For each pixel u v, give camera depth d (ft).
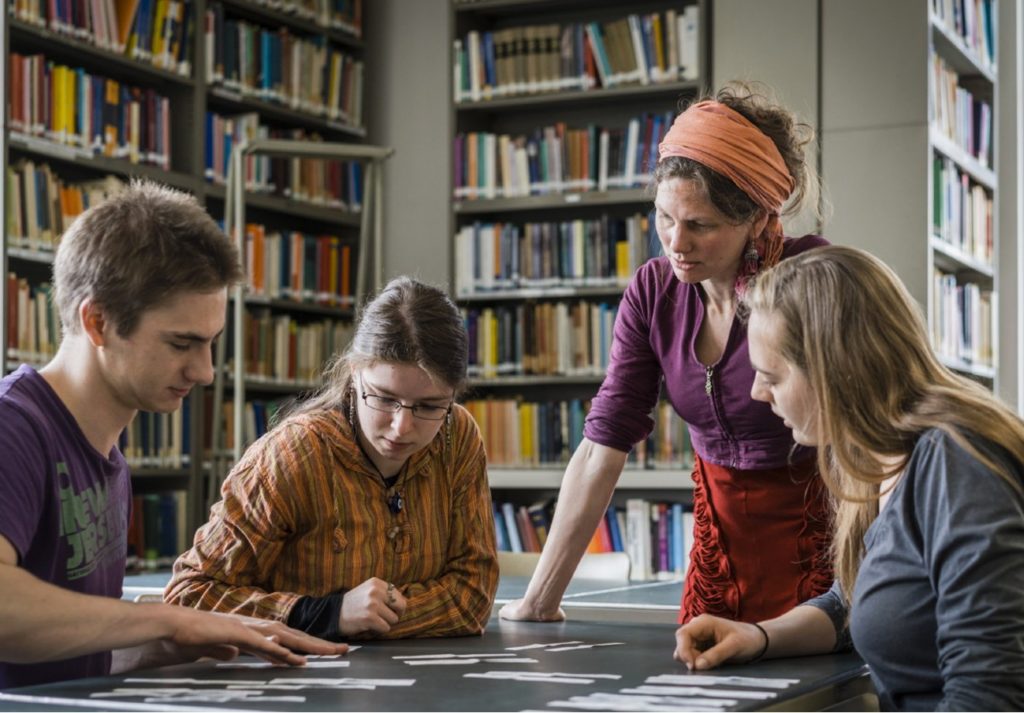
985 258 18.30
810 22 16.15
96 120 15.67
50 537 4.98
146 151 16.46
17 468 4.72
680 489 17.78
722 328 6.60
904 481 4.50
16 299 14.49
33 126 14.83
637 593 9.04
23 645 4.49
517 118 19.34
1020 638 4.10
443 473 6.36
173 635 4.76
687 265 6.20
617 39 17.85
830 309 4.65
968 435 4.38
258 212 18.90
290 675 4.75
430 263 18.83
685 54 17.44
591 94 17.92
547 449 18.13
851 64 15.96
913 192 15.55
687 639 5.05
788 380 4.82
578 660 5.17
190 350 4.98
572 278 18.04
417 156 19.07
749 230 6.27
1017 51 18.90
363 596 5.80
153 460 16.31
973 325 17.63
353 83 19.36
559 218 18.89
